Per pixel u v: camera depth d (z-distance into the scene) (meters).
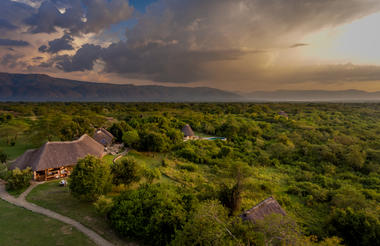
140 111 120.50
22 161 28.75
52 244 15.89
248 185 25.77
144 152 48.81
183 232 13.75
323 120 94.88
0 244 15.27
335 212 23.53
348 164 46.06
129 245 16.86
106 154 43.28
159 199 19.06
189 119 88.75
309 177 39.34
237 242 13.06
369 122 90.56
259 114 112.75
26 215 19.56
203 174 38.19
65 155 30.84
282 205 27.64
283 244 13.07
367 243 19.88
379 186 34.91
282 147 53.31
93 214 20.69
